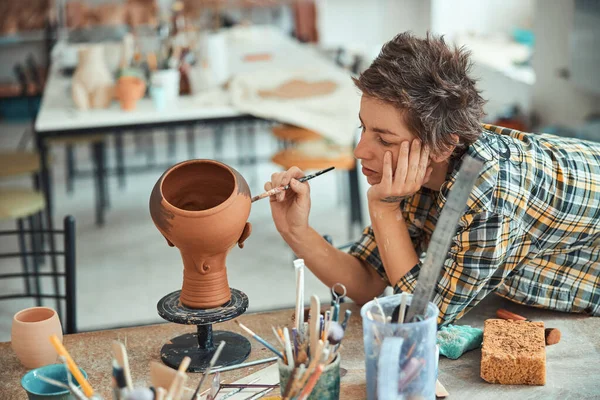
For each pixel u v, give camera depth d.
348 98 3.55
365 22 6.95
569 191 1.39
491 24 6.19
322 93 3.61
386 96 1.26
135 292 3.50
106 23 6.24
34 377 1.17
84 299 3.43
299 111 3.37
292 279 3.60
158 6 6.23
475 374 1.29
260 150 5.63
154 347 1.40
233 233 1.23
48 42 5.19
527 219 1.39
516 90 5.01
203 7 5.60
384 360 1.05
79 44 4.80
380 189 1.35
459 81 1.28
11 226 4.44
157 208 1.23
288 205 1.53
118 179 4.99
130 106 3.40
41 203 3.28
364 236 1.62
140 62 3.92
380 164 1.36
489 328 1.35
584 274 1.49
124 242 4.11
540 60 4.64
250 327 1.47
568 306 1.48
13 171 3.59
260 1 6.60
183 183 1.28
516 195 1.35
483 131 1.42
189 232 1.20
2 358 1.40
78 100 3.44
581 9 4.05
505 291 1.49
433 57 1.27
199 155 5.52
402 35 1.30
